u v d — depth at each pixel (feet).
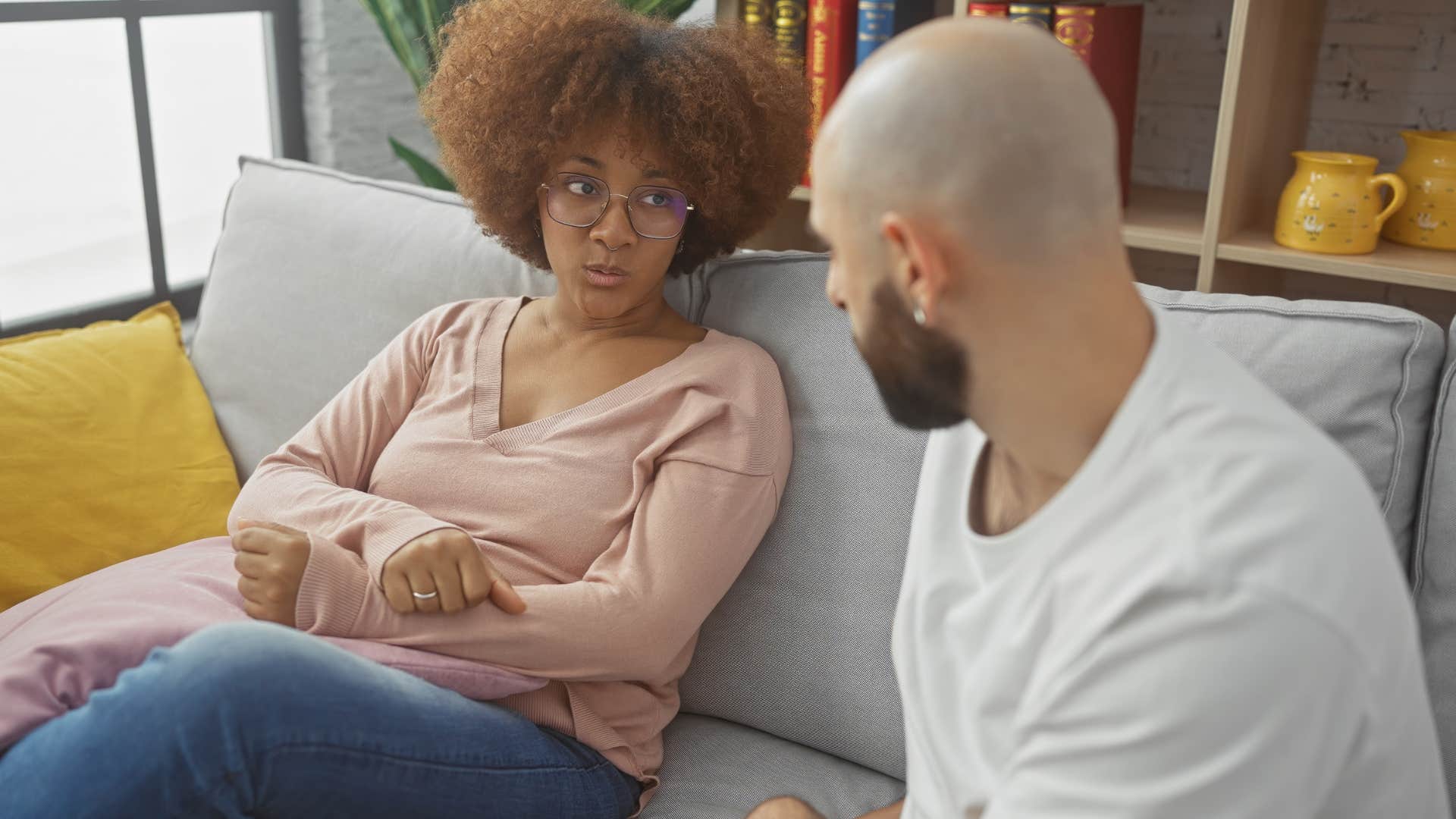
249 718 3.24
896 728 4.11
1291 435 2.20
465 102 4.62
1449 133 5.56
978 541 2.57
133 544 5.25
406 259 5.51
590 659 3.91
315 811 3.46
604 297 4.43
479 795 3.68
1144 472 2.22
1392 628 2.10
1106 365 2.26
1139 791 2.08
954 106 2.09
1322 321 3.80
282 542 3.90
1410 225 5.48
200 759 3.21
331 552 3.91
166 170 9.68
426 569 3.89
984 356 2.26
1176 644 2.06
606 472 4.25
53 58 8.79
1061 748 2.20
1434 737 2.33
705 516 4.06
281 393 5.71
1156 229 5.78
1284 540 2.04
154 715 3.21
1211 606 2.03
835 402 4.37
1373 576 2.08
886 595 4.15
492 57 4.50
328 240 5.77
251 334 5.84
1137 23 6.01
